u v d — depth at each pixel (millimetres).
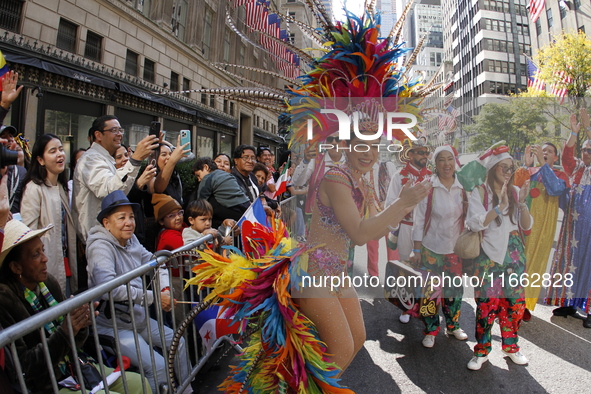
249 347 1822
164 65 13781
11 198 2404
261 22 7785
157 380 1996
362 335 1750
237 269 1717
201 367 2518
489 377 2539
